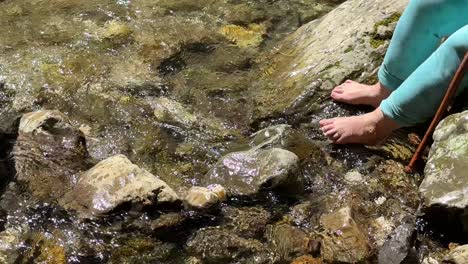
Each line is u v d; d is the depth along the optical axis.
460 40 2.72
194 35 3.64
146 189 2.69
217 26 3.71
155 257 2.60
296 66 3.36
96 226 2.65
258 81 3.37
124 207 2.67
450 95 2.77
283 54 3.49
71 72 3.38
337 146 3.01
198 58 3.51
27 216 2.70
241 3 3.89
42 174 2.84
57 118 2.96
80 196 2.72
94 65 3.43
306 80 3.26
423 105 2.84
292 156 2.84
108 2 3.84
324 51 3.35
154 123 3.14
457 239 2.63
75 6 3.81
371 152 3.00
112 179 2.72
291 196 2.81
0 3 3.81
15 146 2.93
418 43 2.93
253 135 3.08
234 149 3.02
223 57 3.51
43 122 2.94
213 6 3.85
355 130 2.97
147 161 2.97
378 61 3.26
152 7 3.81
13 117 3.05
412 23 2.90
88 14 3.74
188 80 3.38
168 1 3.87
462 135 2.72
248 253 2.62
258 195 2.79
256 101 3.25
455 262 2.50
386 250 2.58
